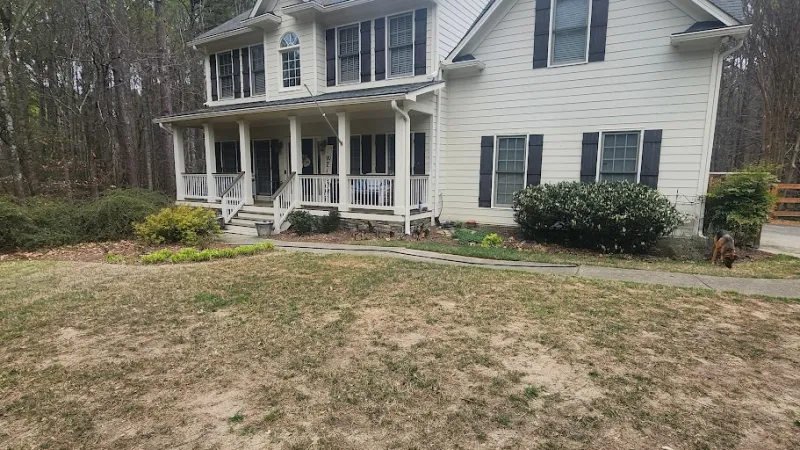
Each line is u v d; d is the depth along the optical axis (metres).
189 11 23.28
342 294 5.18
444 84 10.22
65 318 4.42
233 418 2.63
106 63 16.88
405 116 9.51
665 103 8.62
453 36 11.31
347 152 10.61
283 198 11.44
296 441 2.41
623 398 2.85
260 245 8.37
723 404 2.79
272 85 13.17
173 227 9.55
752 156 22.78
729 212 8.23
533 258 7.53
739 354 3.53
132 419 2.64
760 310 4.65
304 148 13.66
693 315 4.46
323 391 2.94
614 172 9.32
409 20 10.90
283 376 3.14
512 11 10.01
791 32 15.60
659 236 8.06
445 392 2.91
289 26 12.52
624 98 9.01
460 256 7.79
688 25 8.24
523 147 10.35
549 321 4.24
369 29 11.40
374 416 2.65
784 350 3.62
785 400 2.85
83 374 3.20
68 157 17.06
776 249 8.75
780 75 16.12
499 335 3.88
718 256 7.44
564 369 3.24
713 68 8.12
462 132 11.04
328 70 12.28
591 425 2.56
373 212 10.51
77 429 2.54
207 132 13.04
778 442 2.41
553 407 2.74
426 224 10.91
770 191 8.82
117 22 16.59
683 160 8.59
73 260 7.96
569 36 9.50
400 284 5.63
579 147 9.59
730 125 23.30
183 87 21.14
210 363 3.36
